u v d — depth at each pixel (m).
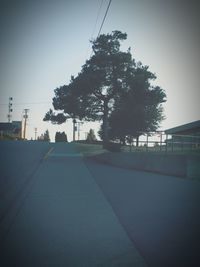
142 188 16.42
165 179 20.00
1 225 9.55
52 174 20.95
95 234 8.80
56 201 12.91
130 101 43.41
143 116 43.28
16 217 10.45
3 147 48.78
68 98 45.44
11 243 8.03
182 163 21.34
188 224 9.80
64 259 7.04
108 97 45.72
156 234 8.81
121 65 44.94
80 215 10.80
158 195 14.48
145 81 44.56
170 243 8.11
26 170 22.81
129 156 27.16
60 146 52.47
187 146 38.12
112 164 29.23
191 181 19.23
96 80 43.50
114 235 8.71
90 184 17.33
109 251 7.54
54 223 9.81
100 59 44.56
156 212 11.27
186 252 7.48
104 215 10.80
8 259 7.03
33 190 15.26
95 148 46.16
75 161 31.27
